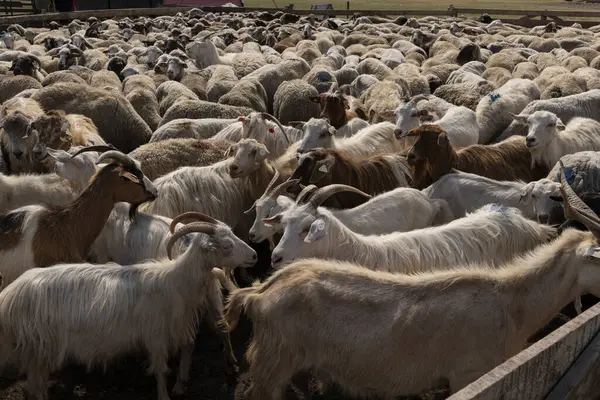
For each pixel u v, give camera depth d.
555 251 4.75
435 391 5.77
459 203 7.56
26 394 5.66
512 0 100.31
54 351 5.53
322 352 4.67
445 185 7.70
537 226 6.47
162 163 8.83
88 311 5.45
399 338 4.53
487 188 7.49
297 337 4.67
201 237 5.69
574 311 7.21
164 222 6.91
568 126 10.02
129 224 6.95
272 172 8.38
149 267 5.75
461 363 4.61
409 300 4.60
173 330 5.70
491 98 11.91
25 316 5.44
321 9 43.19
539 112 8.88
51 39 23.31
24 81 14.67
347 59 19.88
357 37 25.00
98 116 11.81
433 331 4.54
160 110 13.59
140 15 39.12
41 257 6.50
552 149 8.98
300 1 79.62
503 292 4.68
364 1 91.00
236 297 5.00
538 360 3.50
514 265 4.97
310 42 22.52
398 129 9.71
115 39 25.81
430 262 5.93
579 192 7.57
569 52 21.59
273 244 7.46
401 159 8.30
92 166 7.54
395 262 5.86
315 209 5.89
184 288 5.70
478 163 8.45
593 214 4.75
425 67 18.94
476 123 10.84
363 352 4.57
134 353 6.48
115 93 12.60
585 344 3.85
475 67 17.72
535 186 7.08
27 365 5.58
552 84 13.07
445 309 4.56
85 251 6.74
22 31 29.69
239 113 11.89
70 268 5.66
